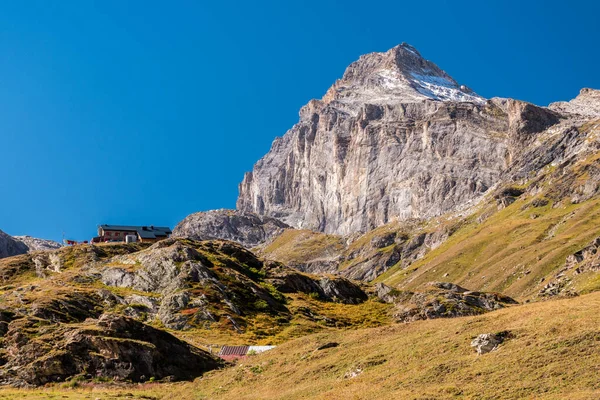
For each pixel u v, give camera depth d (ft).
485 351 229.86
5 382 323.57
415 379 225.76
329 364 276.62
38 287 556.92
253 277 630.33
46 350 340.80
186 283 547.90
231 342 453.17
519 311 268.41
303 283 642.63
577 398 177.68
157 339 360.89
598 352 202.69
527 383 198.08
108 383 325.21
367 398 222.28
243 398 270.26
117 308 508.53
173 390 314.55
